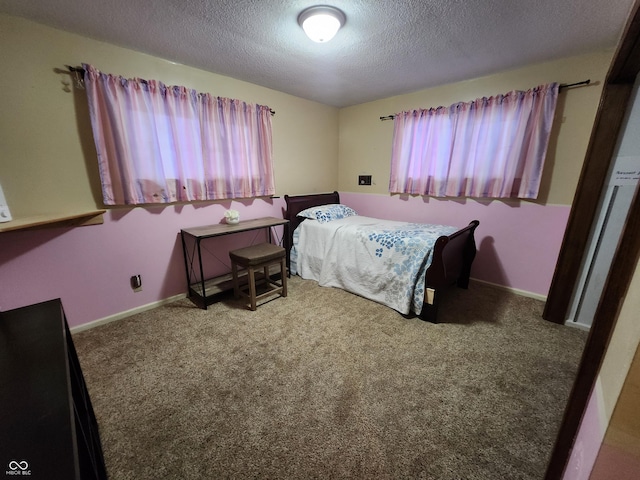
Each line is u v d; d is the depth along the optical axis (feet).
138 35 6.14
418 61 7.57
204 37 6.23
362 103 12.05
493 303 8.45
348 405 4.74
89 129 6.52
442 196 10.19
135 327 7.14
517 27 5.81
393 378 5.36
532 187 8.13
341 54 7.12
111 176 6.80
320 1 4.90
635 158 6.00
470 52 7.02
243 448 4.00
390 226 9.64
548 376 5.41
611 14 5.26
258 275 10.09
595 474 1.75
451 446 4.02
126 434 4.21
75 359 3.67
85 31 5.96
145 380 5.31
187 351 6.18
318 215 10.37
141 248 7.70
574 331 6.98
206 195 8.64
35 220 5.65
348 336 6.75
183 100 7.72
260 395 4.96
